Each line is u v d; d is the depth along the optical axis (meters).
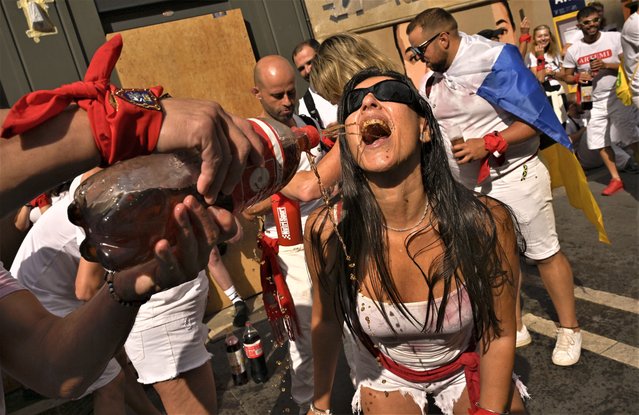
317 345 2.02
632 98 4.83
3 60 4.22
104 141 0.83
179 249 0.99
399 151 1.65
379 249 1.77
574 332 3.20
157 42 4.72
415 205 1.74
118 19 4.71
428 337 1.83
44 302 2.30
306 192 2.22
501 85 3.01
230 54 5.00
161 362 2.54
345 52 2.52
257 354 3.58
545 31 6.65
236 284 4.91
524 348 3.42
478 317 1.75
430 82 3.33
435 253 1.74
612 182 5.61
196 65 4.87
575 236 4.79
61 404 3.70
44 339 1.17
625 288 3.82
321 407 2.06
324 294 1.96
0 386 1.13
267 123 1.40
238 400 3.49
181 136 0.86
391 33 6.02
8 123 0.78
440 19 3.09
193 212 0.95
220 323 4.57
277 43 5.36
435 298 1.76
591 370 3.09
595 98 5.67
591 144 5.75
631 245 4.40
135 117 0.84
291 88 3.13
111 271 1.12
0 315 1.21
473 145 2.93
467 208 1.74
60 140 0.81
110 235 1.08
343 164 1.81
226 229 1.00
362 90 1.67
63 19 4.40
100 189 1.08
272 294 2.81
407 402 1.97
